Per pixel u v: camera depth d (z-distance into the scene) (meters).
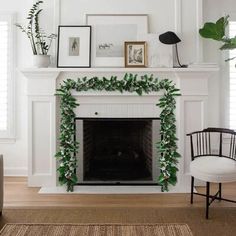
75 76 3.75
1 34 4.21
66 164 3.74
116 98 3.79
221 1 4.14
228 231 2.62
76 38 3.87
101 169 4.17
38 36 3.77
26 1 4.20
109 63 3.88
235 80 4.18
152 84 3.71
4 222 2.80
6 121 4.29
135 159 4.19
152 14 3.89
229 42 3.63
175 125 3.77
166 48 3.81
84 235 2.55
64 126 3.75
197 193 3.29
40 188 3.78
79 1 3.88
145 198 3.48
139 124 4.11
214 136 4.05
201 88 3.73
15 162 4.33
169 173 3.72
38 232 2.60
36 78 3.73
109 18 3.89
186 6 3.88
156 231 2.62
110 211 3.08
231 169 2.91
